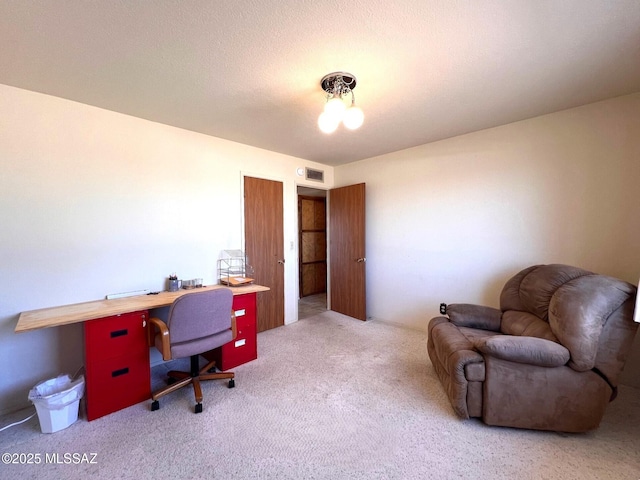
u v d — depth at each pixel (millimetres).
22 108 2002
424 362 2662
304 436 1695
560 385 1633
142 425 1807
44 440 1670
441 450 1581
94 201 2299
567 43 1561
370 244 4066
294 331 3553
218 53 1619
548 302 1966
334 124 1923
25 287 2016
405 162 3592
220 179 3121
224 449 1594
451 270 3203
